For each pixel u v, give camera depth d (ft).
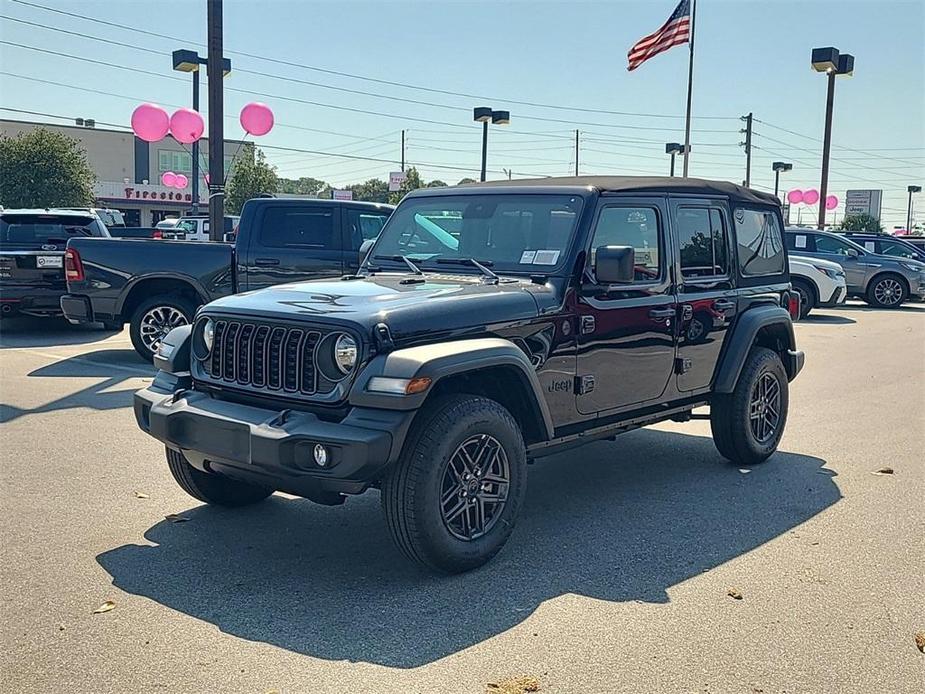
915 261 71.87
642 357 18.63
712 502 19.35
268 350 14.93
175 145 232.32
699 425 27.30
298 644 12.56
